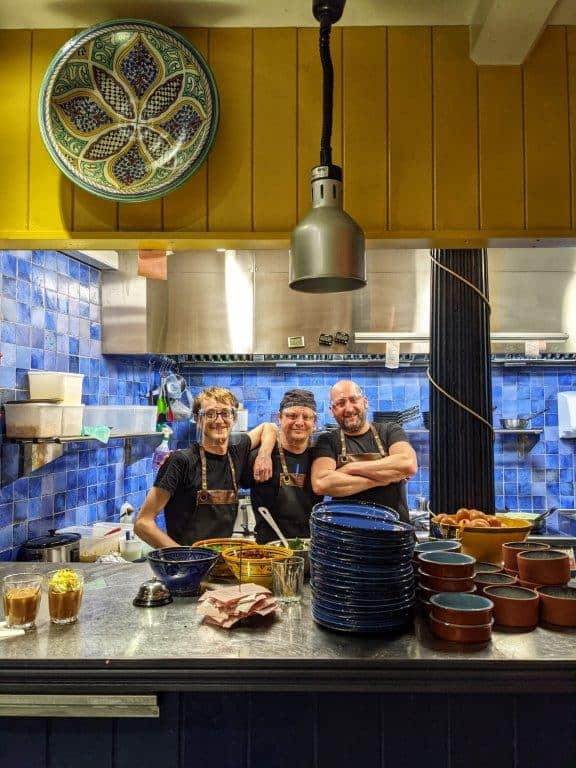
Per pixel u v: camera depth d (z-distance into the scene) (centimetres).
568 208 192
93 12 184
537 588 156
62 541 284
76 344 345
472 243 199
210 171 193
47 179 193
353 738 138
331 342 404
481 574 164
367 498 253
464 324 221
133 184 185
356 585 141
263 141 193
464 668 128
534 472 455
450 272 222
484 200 192
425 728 138
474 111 193
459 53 193
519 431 443
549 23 192
